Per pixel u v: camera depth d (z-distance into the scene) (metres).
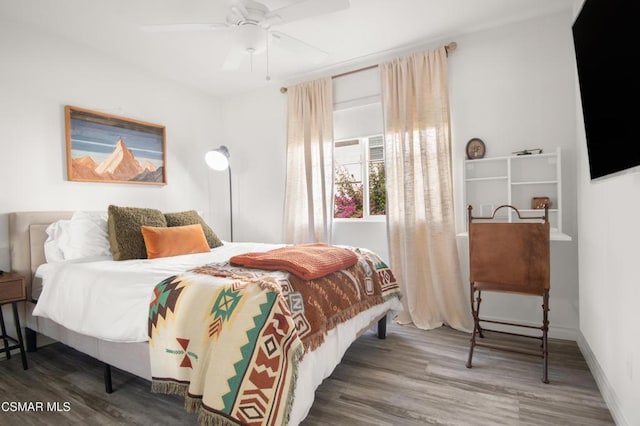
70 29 2.59
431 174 2.84
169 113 3.60
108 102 3.03
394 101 3.00
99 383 1.97
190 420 1.60
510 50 2.64
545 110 2.53
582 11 1.45
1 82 2.38
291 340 1.30
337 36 2.80
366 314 2.13
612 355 1.60
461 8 2.44
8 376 2.06
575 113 2.43
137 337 1.61
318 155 3.42
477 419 1.57
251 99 4.00
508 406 1.68
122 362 1.72
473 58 2.77
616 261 1.55
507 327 2.67
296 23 2.60
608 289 1.66
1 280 2.04
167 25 2.06
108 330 1.70
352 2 2.34
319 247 2.26
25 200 2.50
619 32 1.16
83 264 2.15
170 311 1.49
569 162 2.46
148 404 1.74
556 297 2.51
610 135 1.31
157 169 3.42
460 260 2.81
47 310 2.07
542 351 2.11
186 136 3.77
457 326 2.73
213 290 1.45
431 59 2.83
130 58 3.10
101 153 2.94
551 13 2.51
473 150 2.74
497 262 2.10
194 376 1.34
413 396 1.78
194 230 2.74
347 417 1.60
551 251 2.51
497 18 2.58
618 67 1.19
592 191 1.94
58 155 2.68
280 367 1.27
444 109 2.78
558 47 2.49
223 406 1.23
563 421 1.55
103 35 2.69
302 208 3.52
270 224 3.92
